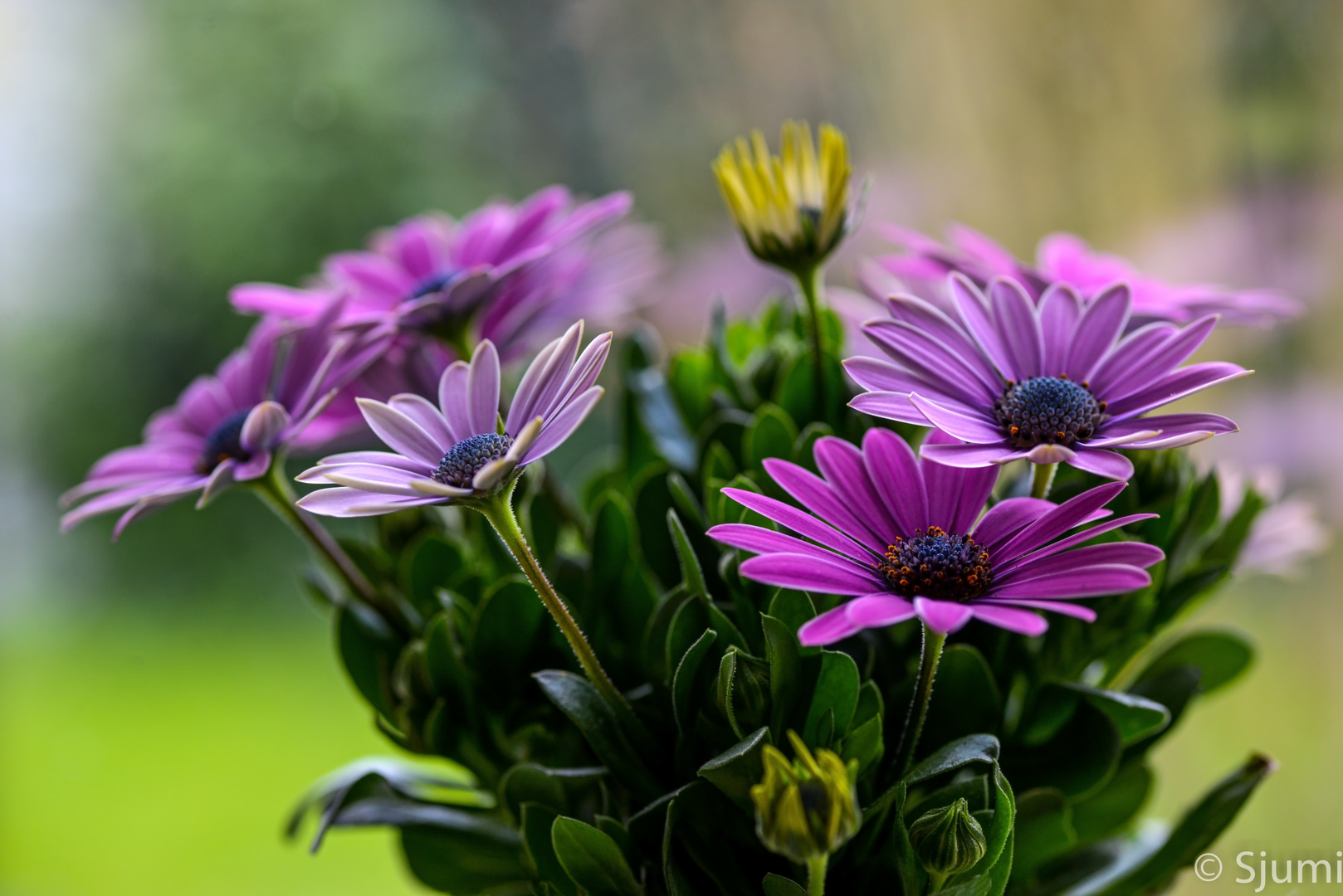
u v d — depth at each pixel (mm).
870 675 454
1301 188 855
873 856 442
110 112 1496
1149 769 483
